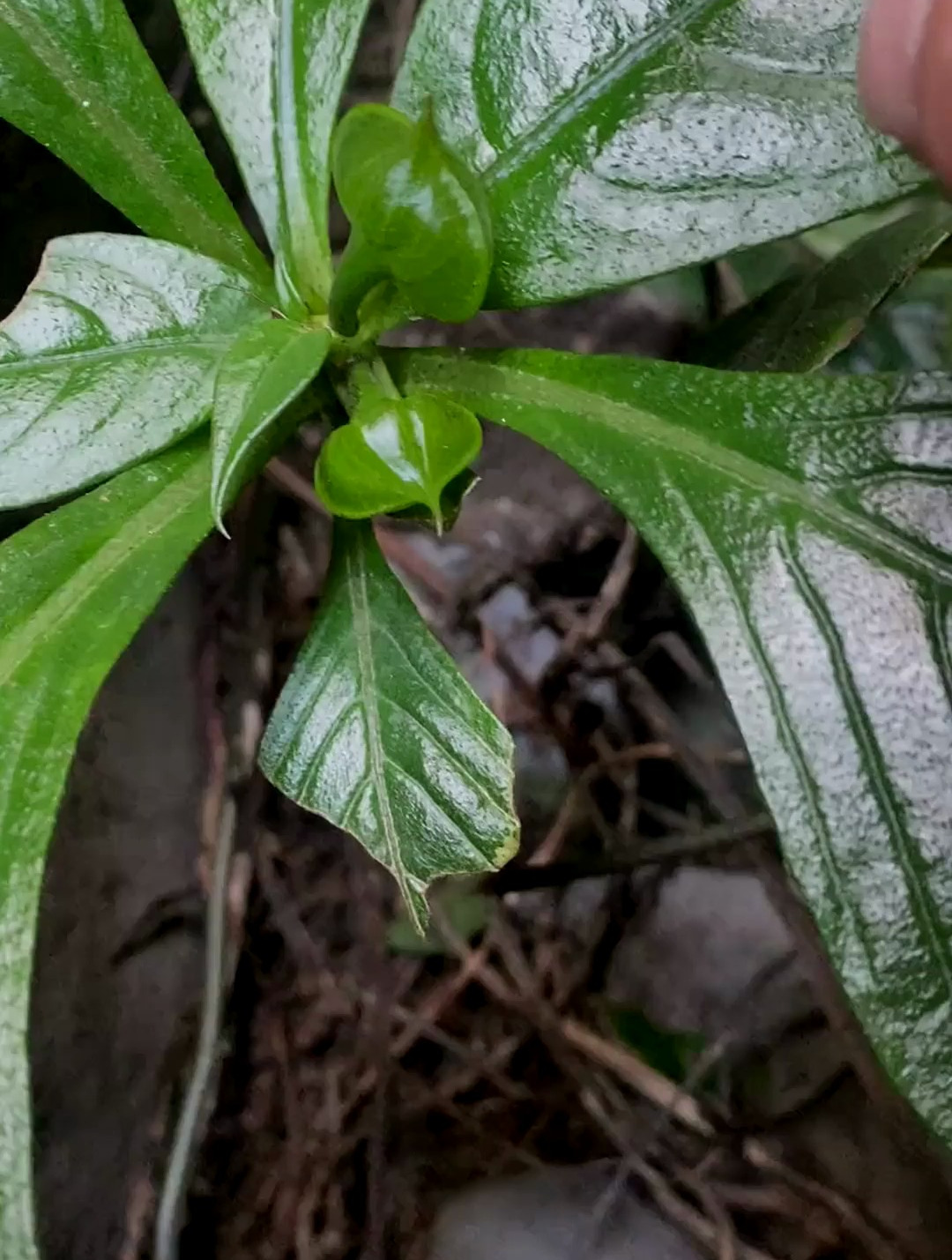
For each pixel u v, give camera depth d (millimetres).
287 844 279
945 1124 124
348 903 277
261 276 166
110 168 163
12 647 142
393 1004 272
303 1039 271
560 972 278
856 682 133
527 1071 275
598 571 302
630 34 146
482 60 149
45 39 159
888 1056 125
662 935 283
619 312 299
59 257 150
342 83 156
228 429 130
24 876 128
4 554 148
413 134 126
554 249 147
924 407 140
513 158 148
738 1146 261
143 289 151
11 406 145
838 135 140
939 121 115
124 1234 246
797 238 245
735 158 143
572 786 281
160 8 246
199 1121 246
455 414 139
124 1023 249
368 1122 265
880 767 131
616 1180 262
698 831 270
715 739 284
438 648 157
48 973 232
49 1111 232
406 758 154
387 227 133
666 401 149
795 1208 256
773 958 275
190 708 269
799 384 144
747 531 140
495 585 300
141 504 153
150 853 256
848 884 129
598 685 288
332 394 164
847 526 138
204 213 166
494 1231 256
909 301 246
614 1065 268
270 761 160
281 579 281
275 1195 262
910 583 135
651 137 145
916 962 127
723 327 205
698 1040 270
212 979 251
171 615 268
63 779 134
